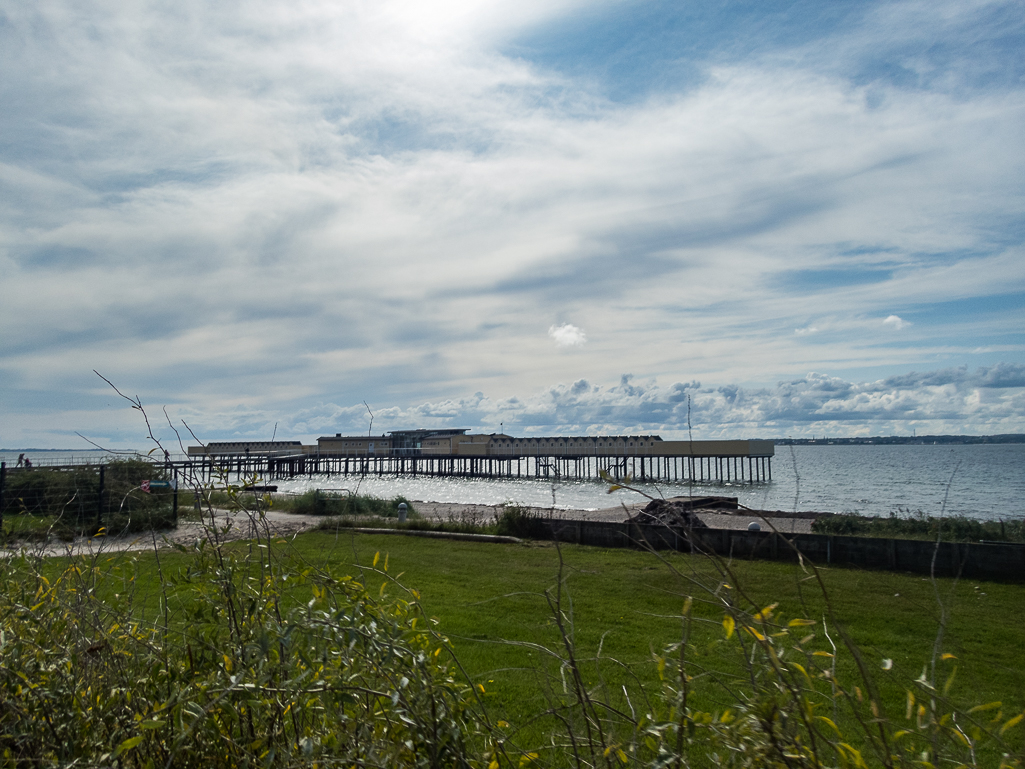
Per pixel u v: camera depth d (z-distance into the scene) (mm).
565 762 2682
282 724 2098
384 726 1990
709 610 6715
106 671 2365
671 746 1951
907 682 4418
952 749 2078
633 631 6348
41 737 2025
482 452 79688
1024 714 1930
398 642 1975
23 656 2240
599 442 70688
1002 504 33031
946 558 10602
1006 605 8156
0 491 6902
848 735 2363
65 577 2918
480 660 5297
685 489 50031
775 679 1938
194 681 2068
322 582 2316
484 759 2072
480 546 13461
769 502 39312
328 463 84875
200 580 2426
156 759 2027
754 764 1770
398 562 11156
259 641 2008
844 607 7598
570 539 14398
